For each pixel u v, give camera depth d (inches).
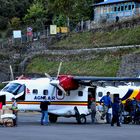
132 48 6053.2
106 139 2070.6
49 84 3181.6
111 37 6806.1
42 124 3014.3
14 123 2839.6
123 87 3570.4
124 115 3299.7
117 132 2460.6
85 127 2837.1
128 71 5684.1
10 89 3122.5
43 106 3009.4
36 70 6860.2
